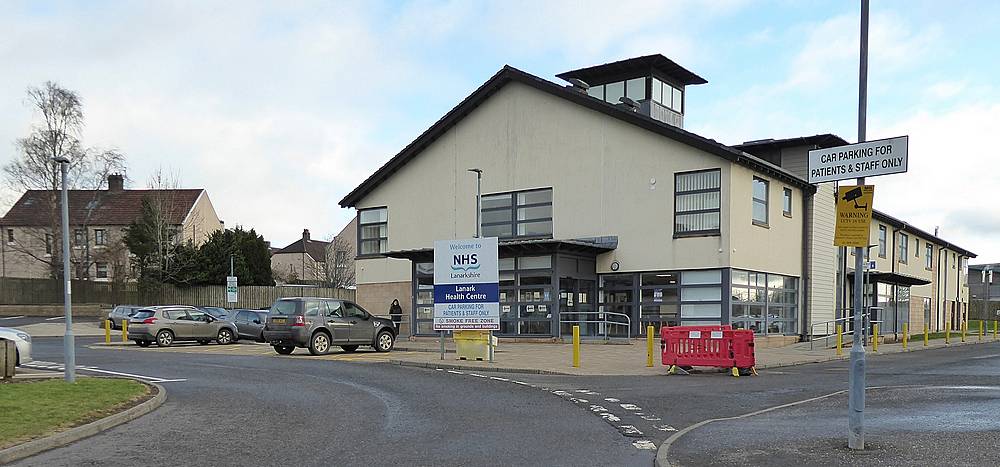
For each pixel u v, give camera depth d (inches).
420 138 1238.9
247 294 2014.0
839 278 1247.5
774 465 278.4
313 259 3312.0
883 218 1455.5
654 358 788.6
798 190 1142.3
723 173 966.4
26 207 2504.9
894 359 860.0
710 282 968.3
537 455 312.5
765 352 915.4
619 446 331.6
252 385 563.5
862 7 317.7
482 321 761.6
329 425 387.2
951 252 2031.3
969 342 1283.2
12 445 315.6
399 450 322.7
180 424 390.6
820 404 457.4
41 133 1987.0
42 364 735.1
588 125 1085.8
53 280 2018.9
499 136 1176.2
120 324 1525.6
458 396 502.9
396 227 1282.0
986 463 273.1
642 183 1032.8
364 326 909.8
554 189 1111.6
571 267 1031.0
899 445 307.4
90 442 342.0
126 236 2049.7
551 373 660.7
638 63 1154.7
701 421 399.2
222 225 2915.8
